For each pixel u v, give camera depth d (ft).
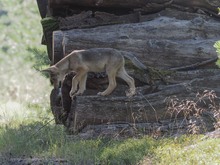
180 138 50.11
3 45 161.99
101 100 55.31
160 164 43.21
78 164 45.70
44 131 56.59
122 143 50.39
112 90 55.16
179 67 57.62
